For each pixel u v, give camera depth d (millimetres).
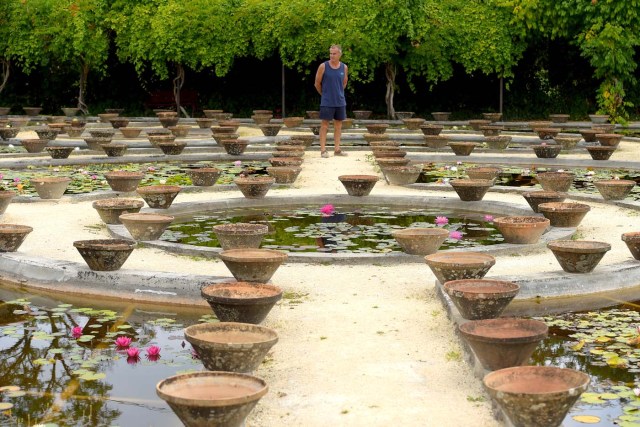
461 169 12812
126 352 4820
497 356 4184
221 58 20797
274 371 4449
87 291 5977
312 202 9539
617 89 19594
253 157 13703
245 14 20656
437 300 5688
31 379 4402
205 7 20703
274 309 5488
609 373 4477
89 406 4062
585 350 4844
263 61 22062
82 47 20891
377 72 21922
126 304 5805
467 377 4371
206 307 5734
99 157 13242
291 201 9492
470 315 4992
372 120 20469
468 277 5598
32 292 6086
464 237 7695
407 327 5145
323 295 5797
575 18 19797
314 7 20188
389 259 6648
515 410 3580
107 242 6176
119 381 4375
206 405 3441
